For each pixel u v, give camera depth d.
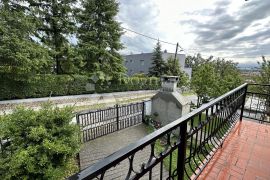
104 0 13.56
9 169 3.23
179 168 1.37
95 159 5.77
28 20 9.28
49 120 4.06
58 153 3.69
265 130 3.18
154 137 0.93
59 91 11.65
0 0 9.38
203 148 2.01
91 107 11.68
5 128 3.58
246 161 2.18
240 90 3.10
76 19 12.79
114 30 14.28
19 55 8.26
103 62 14.12
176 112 8.91
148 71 24.86
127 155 0.77
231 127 3.09
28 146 3.54
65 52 11.85
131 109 8.95
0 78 9.08
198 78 13.64
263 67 10.63
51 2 11.13
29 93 10.26
